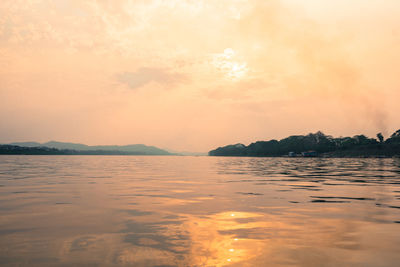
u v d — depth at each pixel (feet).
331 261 18.81
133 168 167.32
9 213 33.86
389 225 28.50
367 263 18.45
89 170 137.59
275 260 18.94
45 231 25.89
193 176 99.60
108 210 35.96
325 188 61.52
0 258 19.01
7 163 220.84
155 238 23.82
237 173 118.52
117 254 19.89
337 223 29.37
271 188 61.41
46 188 59.82
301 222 29.78
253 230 26.55
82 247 21.36
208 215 33.12
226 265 18.06
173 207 38.24
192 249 21.07
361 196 49.24
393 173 116.57
